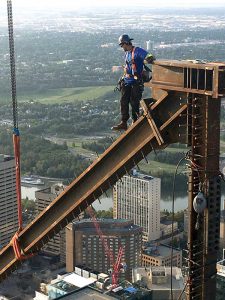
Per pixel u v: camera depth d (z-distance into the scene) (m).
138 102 26.89
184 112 23.73
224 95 21.94
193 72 22.70
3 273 33.19
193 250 24.22
